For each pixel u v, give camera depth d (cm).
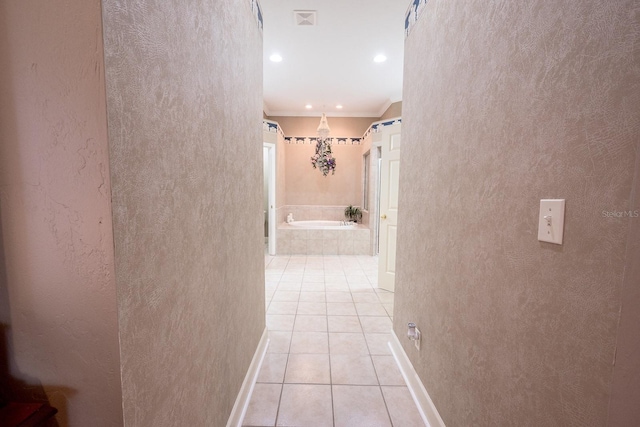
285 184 586
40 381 60
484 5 96
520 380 79
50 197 56
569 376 64
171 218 77
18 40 53
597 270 57
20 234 57
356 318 261
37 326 59
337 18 264
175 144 79
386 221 331
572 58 62
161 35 71
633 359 48
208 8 100
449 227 122
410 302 172
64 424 60
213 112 107
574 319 62
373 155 488
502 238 86
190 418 91
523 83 77
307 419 147
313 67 364
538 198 72
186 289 87
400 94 460
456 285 116
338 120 578
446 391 125
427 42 147
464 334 109
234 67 131
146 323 67
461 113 112
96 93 52
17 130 55
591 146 58
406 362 177
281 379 177
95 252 56
